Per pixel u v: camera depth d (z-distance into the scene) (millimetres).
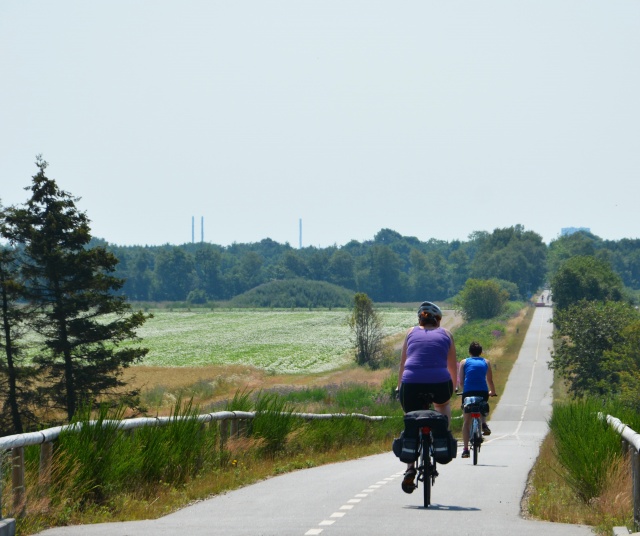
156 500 26688
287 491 29547
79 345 139250
